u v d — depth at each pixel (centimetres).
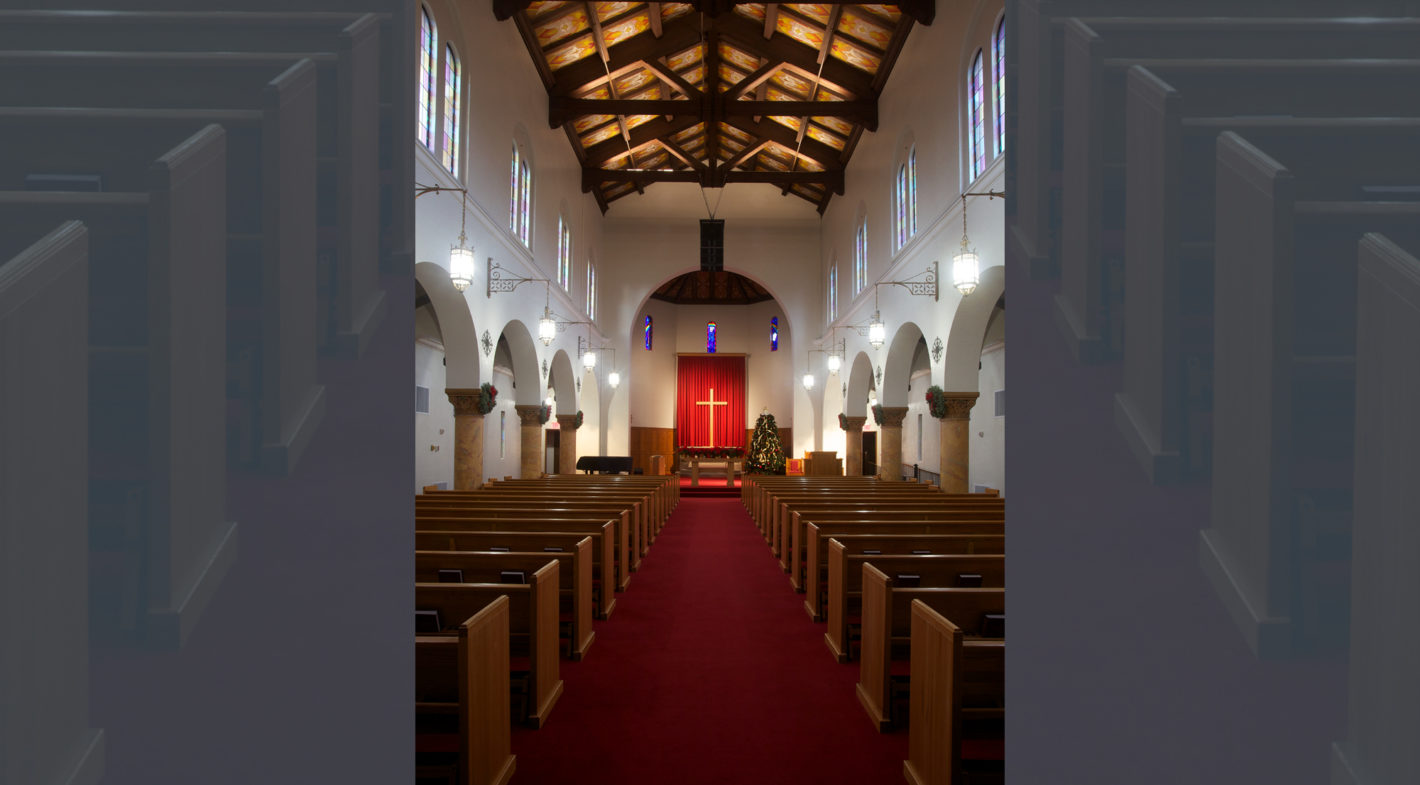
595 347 2262
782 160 2241
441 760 387
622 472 2177
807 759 425
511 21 1351
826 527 742
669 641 654
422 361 1536
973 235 1062
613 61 1619
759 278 2442
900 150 1474
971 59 1102
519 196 1478
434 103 1022
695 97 1631
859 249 1884
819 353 2430
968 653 354
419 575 575
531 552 595
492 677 380
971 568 558
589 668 580
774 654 617
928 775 373
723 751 434
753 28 1572
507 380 2044
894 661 498
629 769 411
